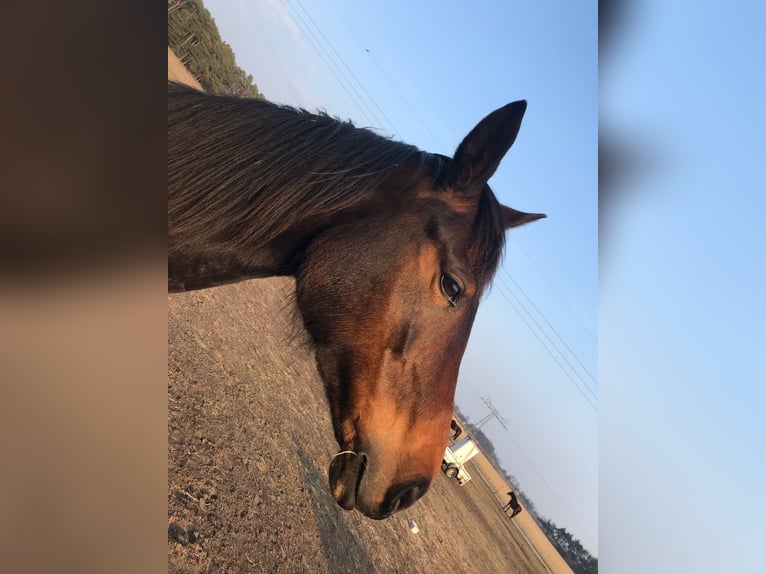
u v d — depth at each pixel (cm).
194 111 87
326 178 93
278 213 90
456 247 99
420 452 100
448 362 101
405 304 97
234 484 97
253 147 89
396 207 97
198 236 88
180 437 92
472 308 102
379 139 98
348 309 96
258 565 96
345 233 95
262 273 94
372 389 97
